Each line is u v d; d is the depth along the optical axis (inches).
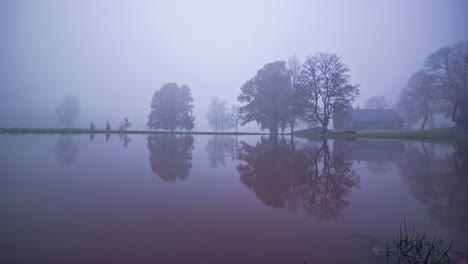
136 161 228.2
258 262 59.1
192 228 78.4
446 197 119.6
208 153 312.8
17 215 85.3
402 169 201.2
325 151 349.1
